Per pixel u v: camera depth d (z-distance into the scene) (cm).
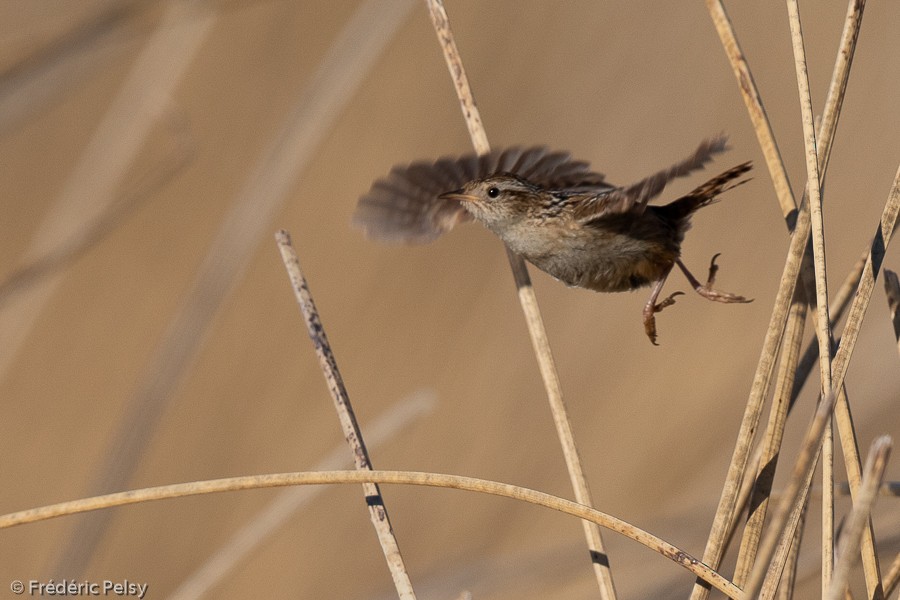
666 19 1298
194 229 1288
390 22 764
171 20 773
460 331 1241
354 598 982
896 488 488
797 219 493
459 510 1165
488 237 1280
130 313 1267
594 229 621
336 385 521
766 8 1280
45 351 1265
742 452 471
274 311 1263
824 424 395
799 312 490
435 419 1202
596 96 1282
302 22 1352
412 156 1284
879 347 1022
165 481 1180
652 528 860
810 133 459
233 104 1327
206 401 1220
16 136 1420
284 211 1295
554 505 455
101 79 1412
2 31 855
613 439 1156
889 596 480
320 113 765
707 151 443
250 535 663
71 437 1211
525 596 879
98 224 757
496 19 1325
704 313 1204
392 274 1271
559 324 1248
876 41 1259
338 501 1177
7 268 1313
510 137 1271
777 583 439
